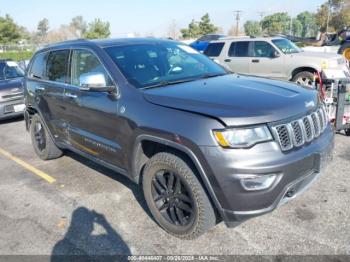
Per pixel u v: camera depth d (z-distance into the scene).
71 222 3.93
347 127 5.83
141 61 4.16
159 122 3.30
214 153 2.94
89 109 4.23
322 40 24.34
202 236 3.50
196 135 3.02
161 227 3.68
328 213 3.71
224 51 11.43
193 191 3.18
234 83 3.79
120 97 3.77
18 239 3.67
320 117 3.52
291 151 3.04
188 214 3.37
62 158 5.95
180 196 3.35
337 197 4.02
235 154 2.89
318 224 3.54
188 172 3.18
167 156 3.33
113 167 4.19
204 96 3.32
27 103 5.89
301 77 9.95
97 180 4.96
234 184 2.91
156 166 3.45
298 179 3.07
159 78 4.00
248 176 2.88
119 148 3.89
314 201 3.96
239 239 3.41
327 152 3.39
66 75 4.83
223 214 3.06
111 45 4.34
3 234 3.77
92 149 4.42
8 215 4.17
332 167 4.79
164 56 4.40
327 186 4.28
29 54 40.62
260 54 10.67
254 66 10.77
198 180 3.15
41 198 4.55
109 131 3.99
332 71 6.30
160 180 3.49
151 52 4.38
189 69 4.35
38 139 5.93
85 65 4.43
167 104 3.33
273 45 10.41
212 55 11.73
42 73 5.48
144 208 4.11
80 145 4.69
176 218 3.47
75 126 4.66
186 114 3.15
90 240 3.58
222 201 3.01
